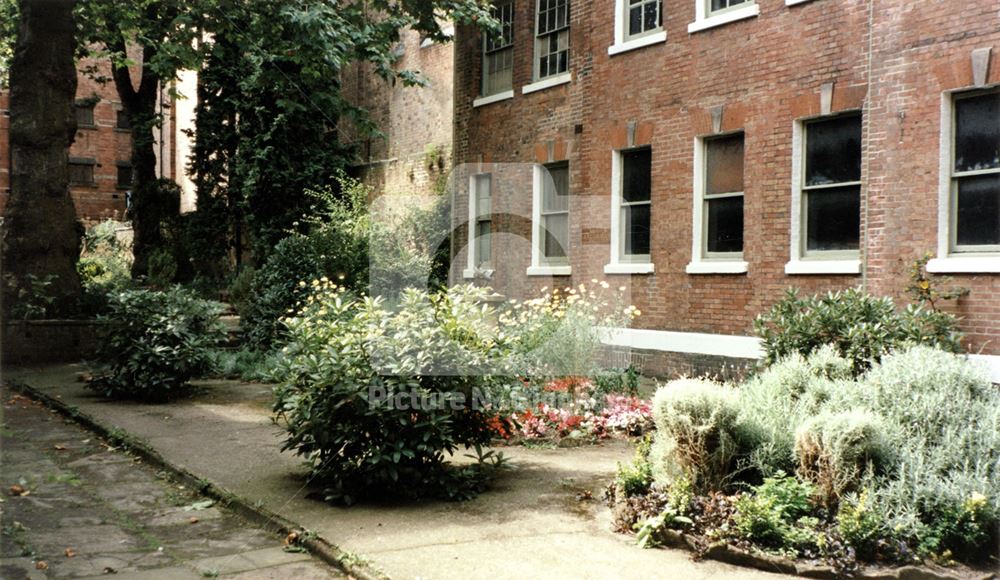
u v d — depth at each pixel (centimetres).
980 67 838
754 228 1071
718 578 446
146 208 2339
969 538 455
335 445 607
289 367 633
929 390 558
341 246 1420
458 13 1409
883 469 501
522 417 807
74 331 1441
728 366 1080
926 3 886
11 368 1344
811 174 1024
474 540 510
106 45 1925
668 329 1181
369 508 585
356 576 458
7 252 1459
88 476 692
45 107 1473
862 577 437
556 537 517
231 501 600
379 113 2133
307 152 2050
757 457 545
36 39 1462
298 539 520
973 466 501
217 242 2264
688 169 1162
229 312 2006
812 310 867
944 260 863
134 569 470
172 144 3397
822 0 991
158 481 680
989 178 849
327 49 1288
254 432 849
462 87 1678
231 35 1373
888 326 814
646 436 643
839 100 973
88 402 1025
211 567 474
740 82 1090
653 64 1220
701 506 515
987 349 830
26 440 832
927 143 887
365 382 589
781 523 480
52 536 529
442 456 635
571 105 1380
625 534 522
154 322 1048
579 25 1360
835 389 598
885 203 924
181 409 987
